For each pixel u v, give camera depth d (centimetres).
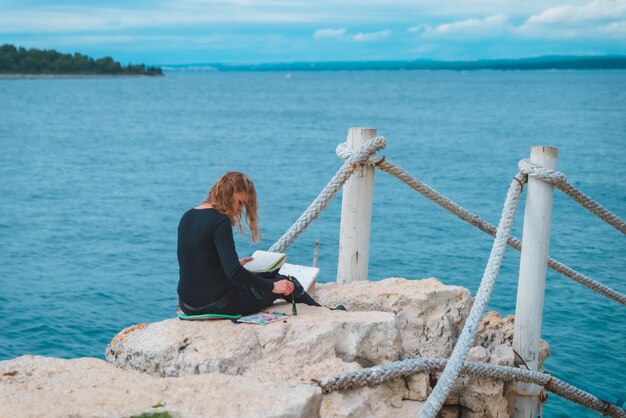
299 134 5341
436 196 716
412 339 618
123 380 463
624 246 1694
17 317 1183
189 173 3175
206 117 7344
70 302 1273
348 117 7275
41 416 400
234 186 539
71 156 3844
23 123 6391
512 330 679
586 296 1286
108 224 2011
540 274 643
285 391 426
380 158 689
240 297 550
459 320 639
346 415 479
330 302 648
